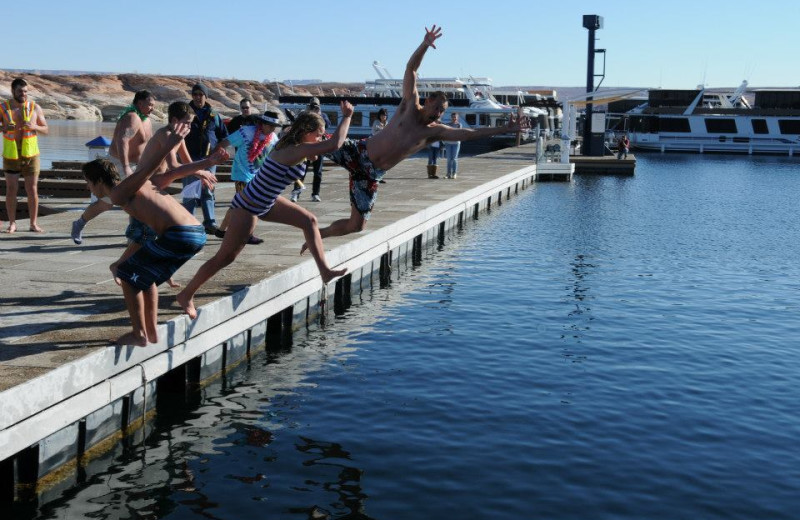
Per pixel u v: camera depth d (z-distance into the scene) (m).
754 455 7.21
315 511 6.06
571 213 25.48
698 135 69.25
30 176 12.46
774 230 22.53
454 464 6.91
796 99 72.19
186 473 6.68
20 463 6.28
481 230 21.45
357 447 7.25
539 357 10.08
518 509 6.13
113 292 9.02
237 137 11.26
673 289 14.34
